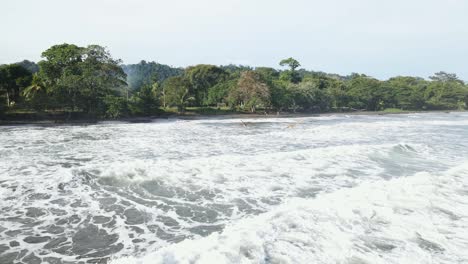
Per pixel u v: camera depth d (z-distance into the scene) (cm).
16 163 1534
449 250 642
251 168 1388
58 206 932
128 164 1399
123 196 1026
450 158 1702
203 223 821
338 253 611
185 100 6881
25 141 2375
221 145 2155
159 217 860
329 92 8581
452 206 891
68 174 1241
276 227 715
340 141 2436
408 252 628
